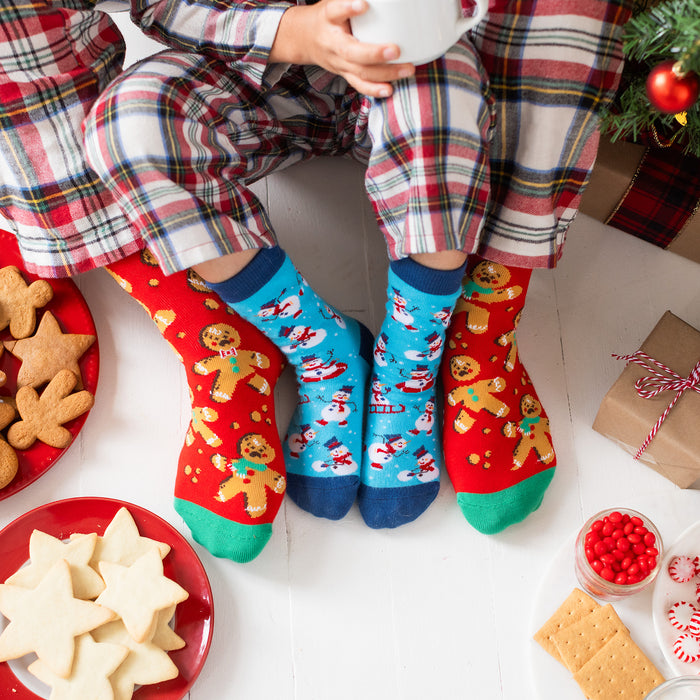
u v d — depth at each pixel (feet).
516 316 3.50
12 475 3.47
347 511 3.59
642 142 3.70
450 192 2.74
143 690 3.26
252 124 3.24
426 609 3.57
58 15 2.83
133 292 3.35
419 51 2.42
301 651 3.49
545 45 2.69
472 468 3.56
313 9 2.73
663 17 2.43
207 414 3.39
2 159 2.98
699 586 3.40
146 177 2.74
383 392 3.58
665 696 2.96
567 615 3.43
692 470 3.54
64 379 3.62
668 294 4.10
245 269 3.01
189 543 3.51
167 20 2.99
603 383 3.96
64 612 3.18
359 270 4.07
